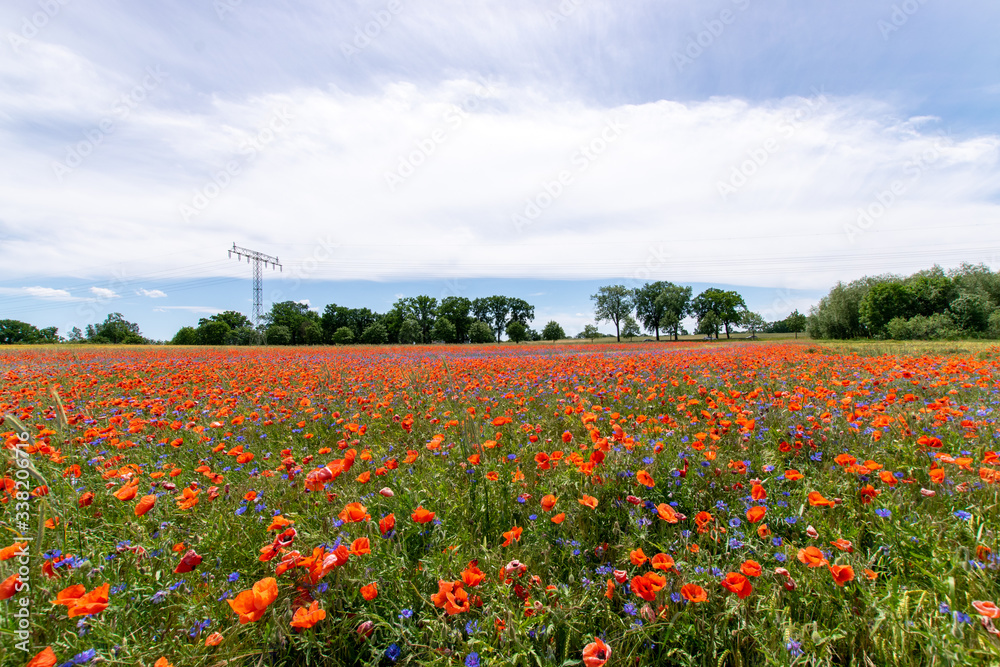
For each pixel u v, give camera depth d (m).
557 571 2.09
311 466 3.37
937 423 3.73
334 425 4.86
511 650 1.51
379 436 4.46
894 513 2.30
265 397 6.79
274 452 4.28
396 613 1.77
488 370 10.35
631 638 1.62
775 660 1.46
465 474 3.07
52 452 3.12
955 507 2.43
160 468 3.80
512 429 4.45
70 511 2.56
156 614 1.81
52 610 1.75
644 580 1.66
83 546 2.33
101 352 27.75
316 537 2.24
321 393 6.82
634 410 5.34
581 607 1.75
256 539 2.35
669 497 2.76
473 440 3.57
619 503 2.59
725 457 3.30
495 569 1.94
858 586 1.81
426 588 1.91
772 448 3.60
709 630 1.62
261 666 1.50
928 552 2.02
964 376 6.52
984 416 4.12
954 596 1.71
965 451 3.22
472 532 2.42
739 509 2.53
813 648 1.53
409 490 2.79
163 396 6.66
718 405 5.30
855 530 2.20
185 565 1.78
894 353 14.42
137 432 4.50
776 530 2.37
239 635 1.64
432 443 3.16
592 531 2.40
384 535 2.11
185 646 1.53
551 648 1.56
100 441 4.08
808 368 8.96
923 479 2.89
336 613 1.76
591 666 1.33
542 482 2.94
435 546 2.22
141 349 35.72
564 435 3.41
